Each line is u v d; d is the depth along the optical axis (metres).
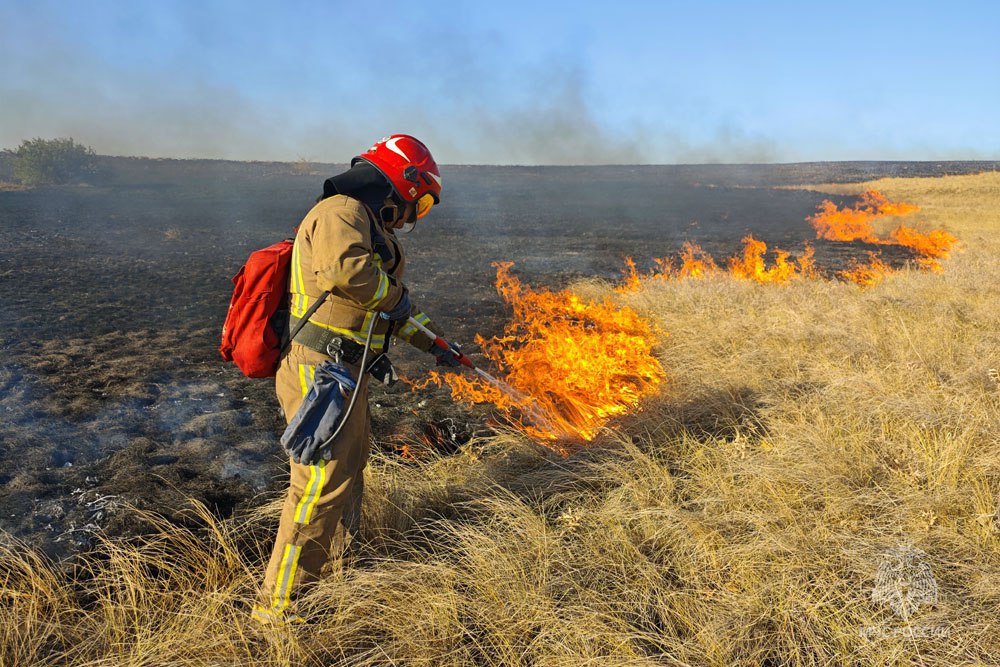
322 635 2.30
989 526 2.76
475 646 2.31
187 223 20.23
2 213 21.12
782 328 5.93
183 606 2.36
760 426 4.02
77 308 8.07
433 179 2.65
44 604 2.43
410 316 2.60
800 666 2.22
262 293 2.50
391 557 2.81
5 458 3.71
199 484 3.55
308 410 2.38
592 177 57.97
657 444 3.87
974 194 33.62
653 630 2.40
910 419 3.71
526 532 2.85
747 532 2.87
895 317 6.32
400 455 4.02
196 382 5.26
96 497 3.33
